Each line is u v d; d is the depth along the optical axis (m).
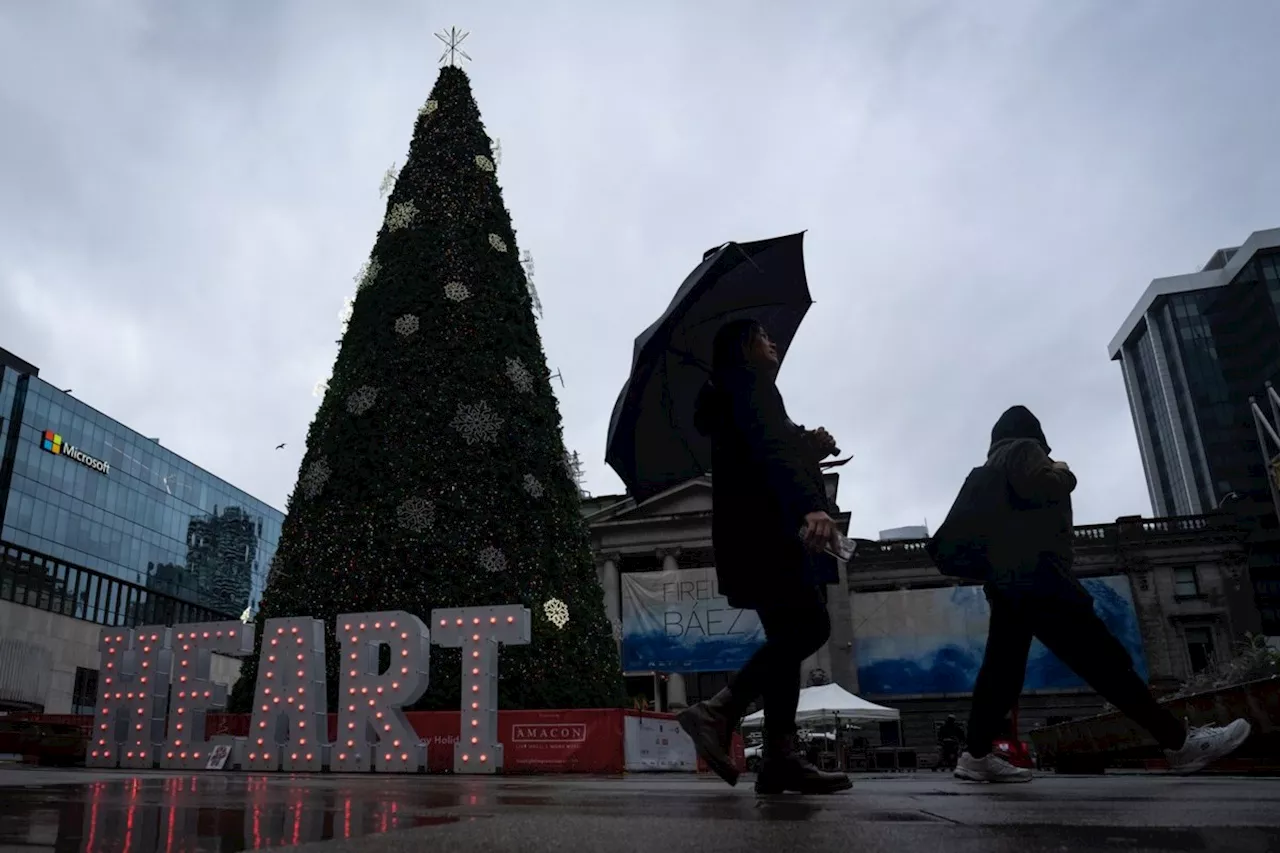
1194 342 112.12
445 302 16.17
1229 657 41.84
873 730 40.47
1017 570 4.09
